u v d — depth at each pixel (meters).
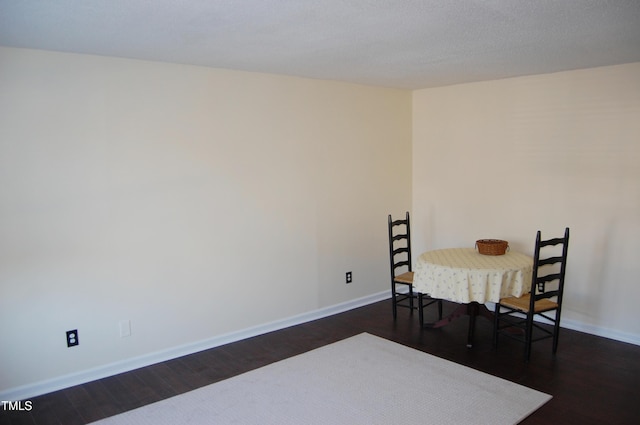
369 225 5.07
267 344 4.04
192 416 2.92
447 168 5.12
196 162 3.74
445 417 2.86
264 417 2.90
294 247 4.43
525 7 2.21
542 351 3.81
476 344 3.98
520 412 2.90
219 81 3.81
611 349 3.82
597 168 4.01
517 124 4.48
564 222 4.25
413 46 3.03
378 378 3.38
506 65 3.78
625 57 3.48
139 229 3.51
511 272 3.80
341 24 2.48
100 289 3.38
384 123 5.10
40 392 3.19
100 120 3.28
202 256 3.84
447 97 5.02
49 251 3.15
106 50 3.07
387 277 5.34
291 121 4.29
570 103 4.11
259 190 4.13
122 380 3.39
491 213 4.79
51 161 3.12
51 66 3.07
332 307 4.81
